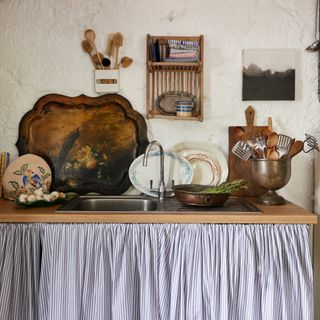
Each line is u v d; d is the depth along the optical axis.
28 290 1.56
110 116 2.10
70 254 1.55
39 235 1.57
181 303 1.55
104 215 1.55
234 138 2.08
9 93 2.09
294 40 2.09
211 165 2.07
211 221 1.55
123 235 1.55
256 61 2.08
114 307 1.54
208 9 2.08
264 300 1.55
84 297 1.55
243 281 1.54
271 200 1.80
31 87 2.09
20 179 1.99
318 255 1.98
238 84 2.10
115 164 2.10
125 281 1.52
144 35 2.09
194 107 2.08
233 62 2.10
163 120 2.11
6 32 2.08
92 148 2.10
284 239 1.56
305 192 2.12
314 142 1.95
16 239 1.55
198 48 2.00
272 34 2.09
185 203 1.73
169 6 2.08
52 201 1.75
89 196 2.02
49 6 2.08
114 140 2.10
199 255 1.55
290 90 2.08
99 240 1.54
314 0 2.07
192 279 1.55
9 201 1.90
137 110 2.11
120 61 2.09
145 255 1.55
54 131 2.09
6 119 2.10
